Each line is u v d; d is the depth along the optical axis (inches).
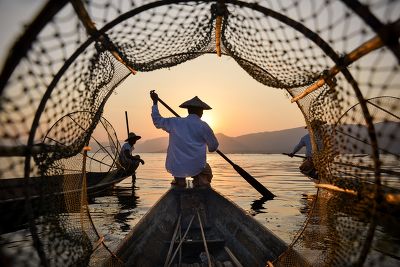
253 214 264.8
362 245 75.8
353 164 86.4
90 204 315.3
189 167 200.4
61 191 118.6
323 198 113.3
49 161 92.3
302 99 117.7
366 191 76.9
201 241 136.5
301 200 339.0
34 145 77.0
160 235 150.6
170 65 121.9
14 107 57.9
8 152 65.7
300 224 229.3
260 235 129.5
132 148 449.1
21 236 155.6
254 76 109.0
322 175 112.1
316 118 107.4
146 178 629.9
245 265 126.6
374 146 68.0
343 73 68.1
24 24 52.9
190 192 199.5
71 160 175.0
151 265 123.6
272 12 69.3
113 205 309.7
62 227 104.0
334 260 88.2
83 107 101.2
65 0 52.2
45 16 52.7
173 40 94.2
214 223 174.7
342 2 52.7
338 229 94.0
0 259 58.0
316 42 67.7
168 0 69.1
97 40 76.0
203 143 204.8
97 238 127.4
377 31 51.6
